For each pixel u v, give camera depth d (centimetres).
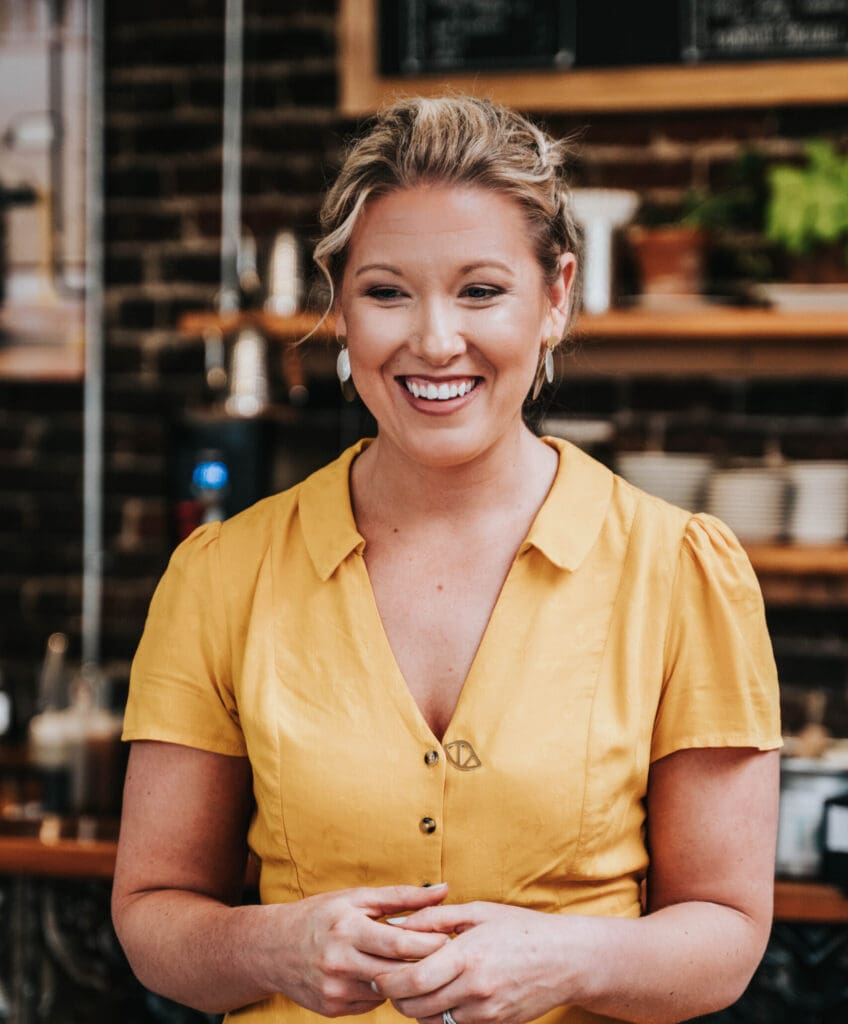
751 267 275
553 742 115
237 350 278
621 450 294
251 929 113
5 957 225
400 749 116
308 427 305
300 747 117
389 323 113
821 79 277
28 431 318
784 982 204
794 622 288
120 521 316
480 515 123
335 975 107
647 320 261
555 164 120
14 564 320
